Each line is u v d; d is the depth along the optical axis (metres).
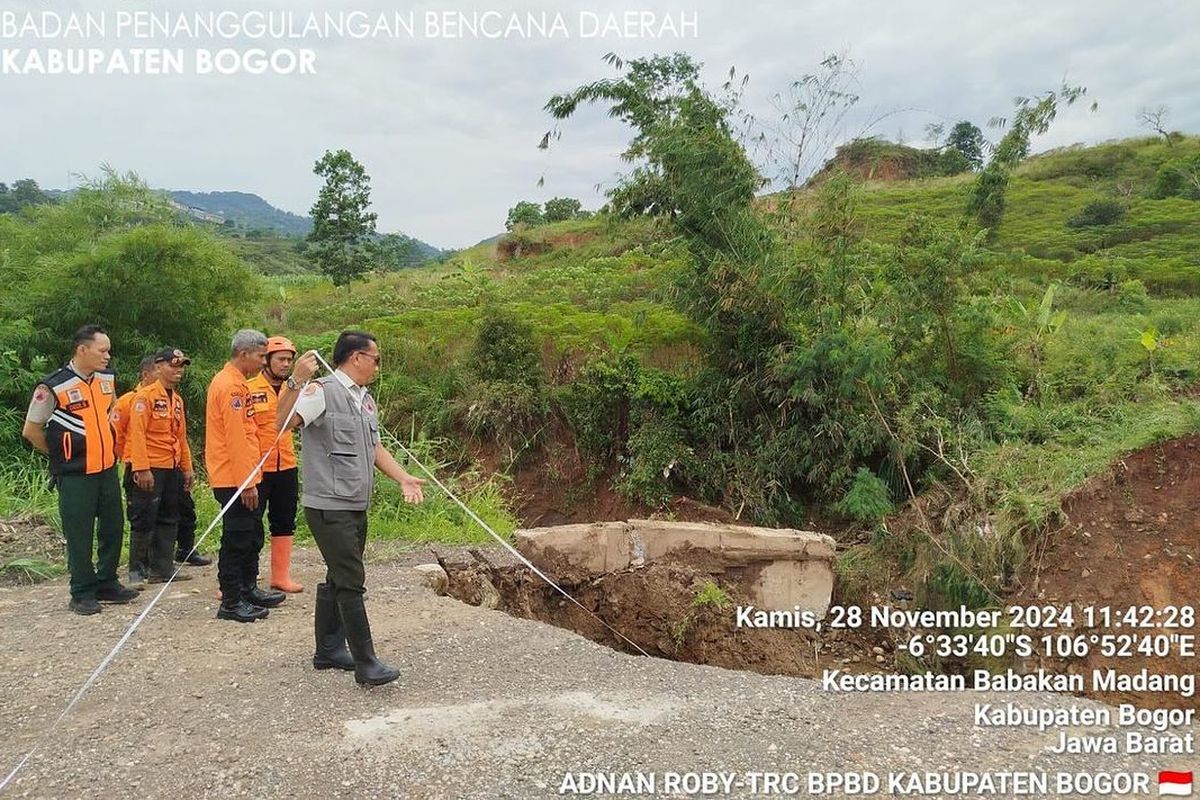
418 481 5.38
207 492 10.06
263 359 6.70
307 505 5.07
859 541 10.73
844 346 11.07
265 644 5.89
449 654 5.71
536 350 14.55
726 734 4.62
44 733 4.61
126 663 5.57
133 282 12.45
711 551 8.91
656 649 8.23
